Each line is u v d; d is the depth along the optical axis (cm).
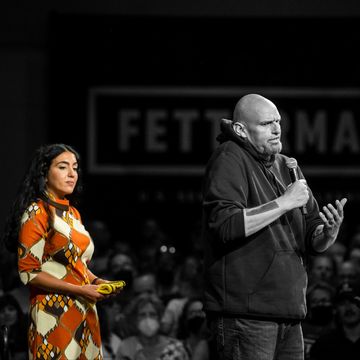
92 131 2303
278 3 2400
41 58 2427
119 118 2308
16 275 1480
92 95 2302
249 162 754
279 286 735
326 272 1722
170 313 1446
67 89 2297
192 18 2297
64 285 742
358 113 2311
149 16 2297
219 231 723
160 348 1338
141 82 2308
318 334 1273
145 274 1661
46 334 748
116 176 2311
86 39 2297
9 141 2414
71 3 2414
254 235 737
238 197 738
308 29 2295
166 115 2312
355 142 2317
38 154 764
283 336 752
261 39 2298
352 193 2320
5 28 2420
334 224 753
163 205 2319
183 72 2308
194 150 2319
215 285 745
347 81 2306
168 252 2025
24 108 2416
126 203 2311
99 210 2303
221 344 752
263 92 2306
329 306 1288
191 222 2322
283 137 2314
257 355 737
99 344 774
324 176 2320
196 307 1402
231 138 764
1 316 1290
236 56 2303
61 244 752
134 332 1348
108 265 1778
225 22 2298
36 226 746
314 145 2317
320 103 2311
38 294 755
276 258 737
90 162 2305
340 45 2300
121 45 2300
